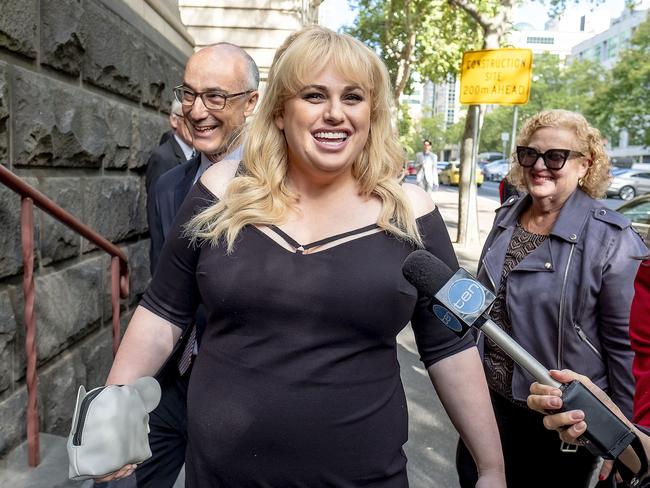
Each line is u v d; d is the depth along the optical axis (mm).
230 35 7816
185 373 2320
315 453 1437
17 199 2721
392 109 1612
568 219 2336
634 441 1256
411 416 4391
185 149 3959
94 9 3615
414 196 1611
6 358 2611
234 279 1465
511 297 2379
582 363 2268
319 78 1471
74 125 3322
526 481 2402
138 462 1369
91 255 3607
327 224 1522
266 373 1442
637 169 33906
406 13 20375
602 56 87312
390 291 1461
